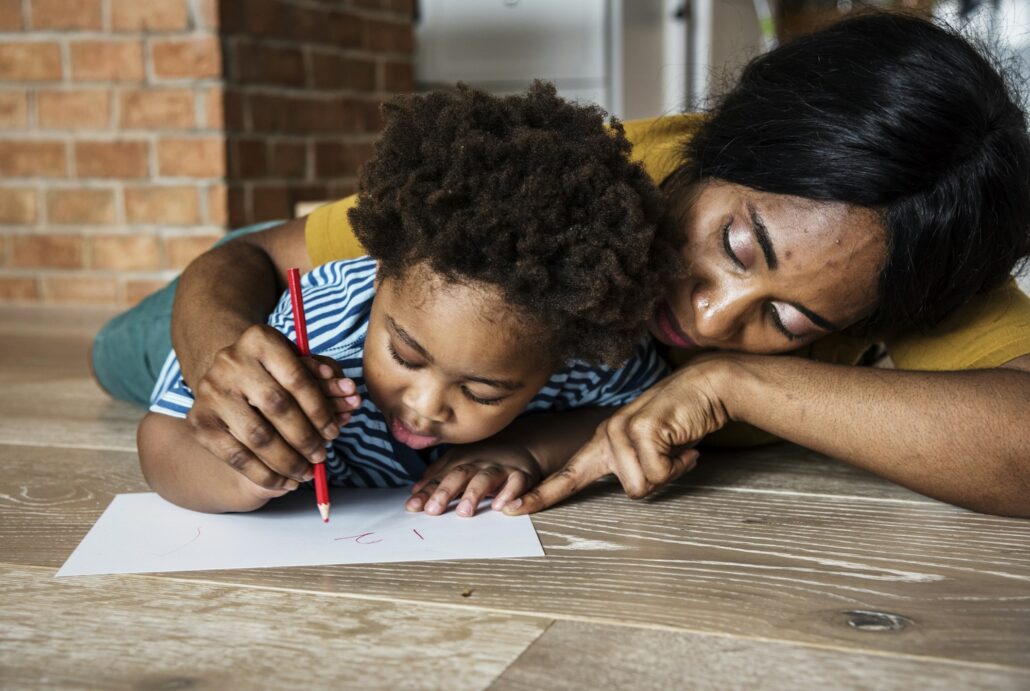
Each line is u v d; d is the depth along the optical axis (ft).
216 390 2.77
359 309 3.30
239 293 3.88
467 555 2.85
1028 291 4.46
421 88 12.01
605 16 11.63
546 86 3.05
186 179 8.21
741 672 2.12
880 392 3.21
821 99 3.11
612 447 3.33
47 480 3.64
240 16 8.09
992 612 2.45
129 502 3.32
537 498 3.27
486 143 2.75
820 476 3.86
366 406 3.30
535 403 3.69
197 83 8.05
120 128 8.30
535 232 2.70
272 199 8.56
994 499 3.18
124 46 8.14
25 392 5.45
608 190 2.79
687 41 12.35
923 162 3.04
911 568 2.77
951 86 3.10
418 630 2.32
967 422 3.12
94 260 8.62
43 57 8.35
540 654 2.19
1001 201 3.22
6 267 8.84
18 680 2.07
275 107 8.52
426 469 3.51
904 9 3.69
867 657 2.19
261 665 2.14
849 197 3.03
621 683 2.06
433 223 2.75
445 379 2.91
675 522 3.20
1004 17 4.01
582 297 2.79
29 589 2.57
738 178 3.18
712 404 3.34
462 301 2.77
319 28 8.87
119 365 5.08
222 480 3.05
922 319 3.49
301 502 3.35
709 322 3.23
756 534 3.08
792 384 3.28
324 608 2.45
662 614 2.42
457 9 11.87
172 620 2.38
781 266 3.10
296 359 2.75
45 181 8.59
